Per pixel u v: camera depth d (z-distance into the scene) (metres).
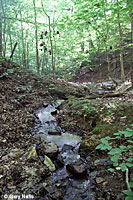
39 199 1.89
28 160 2.59
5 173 2.21
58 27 9.05
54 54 10.73
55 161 2.74
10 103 4.78
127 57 14.56
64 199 1.90
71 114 4.64
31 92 6.43
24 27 11.31
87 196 1.91
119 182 2.00
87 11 5.11
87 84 11.16
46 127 4.15
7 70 7.05
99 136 3.11
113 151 2.08
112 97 5.62
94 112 4.07
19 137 3.32
